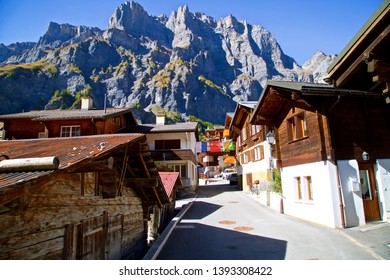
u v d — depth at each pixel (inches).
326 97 466.9
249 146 1123.9
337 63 375.2
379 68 298.4
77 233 211.6
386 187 460.1
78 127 953.5
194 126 1307.8
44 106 3998.5
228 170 2571.4
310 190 522.3
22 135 1044.5
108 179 247.4
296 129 549.6
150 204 385.7
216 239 420.8
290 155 581.0
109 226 271.4
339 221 434.0
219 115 6190.9
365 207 455.5
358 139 467.8
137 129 1264.8
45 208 176.6
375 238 361.1
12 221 148.7
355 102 482.6
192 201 947.3
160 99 5388.8
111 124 1090.1
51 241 180.1
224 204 845.2
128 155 266.1
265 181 864.9
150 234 518.0
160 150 1221.7
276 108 627.8
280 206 625.9
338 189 442.0
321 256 307.4
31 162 124.3
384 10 278.4
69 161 149.7
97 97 4849.9
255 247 363.6
